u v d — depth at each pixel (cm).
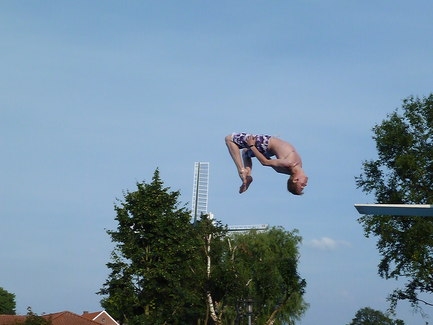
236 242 6147
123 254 3938
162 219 3997
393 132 4297
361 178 4447
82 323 7431
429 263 4116
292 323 6044
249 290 5666
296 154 1080
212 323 5666
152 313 3975
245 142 1120
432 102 4309
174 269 4009
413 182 4256
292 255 6116
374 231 4244
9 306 11650
